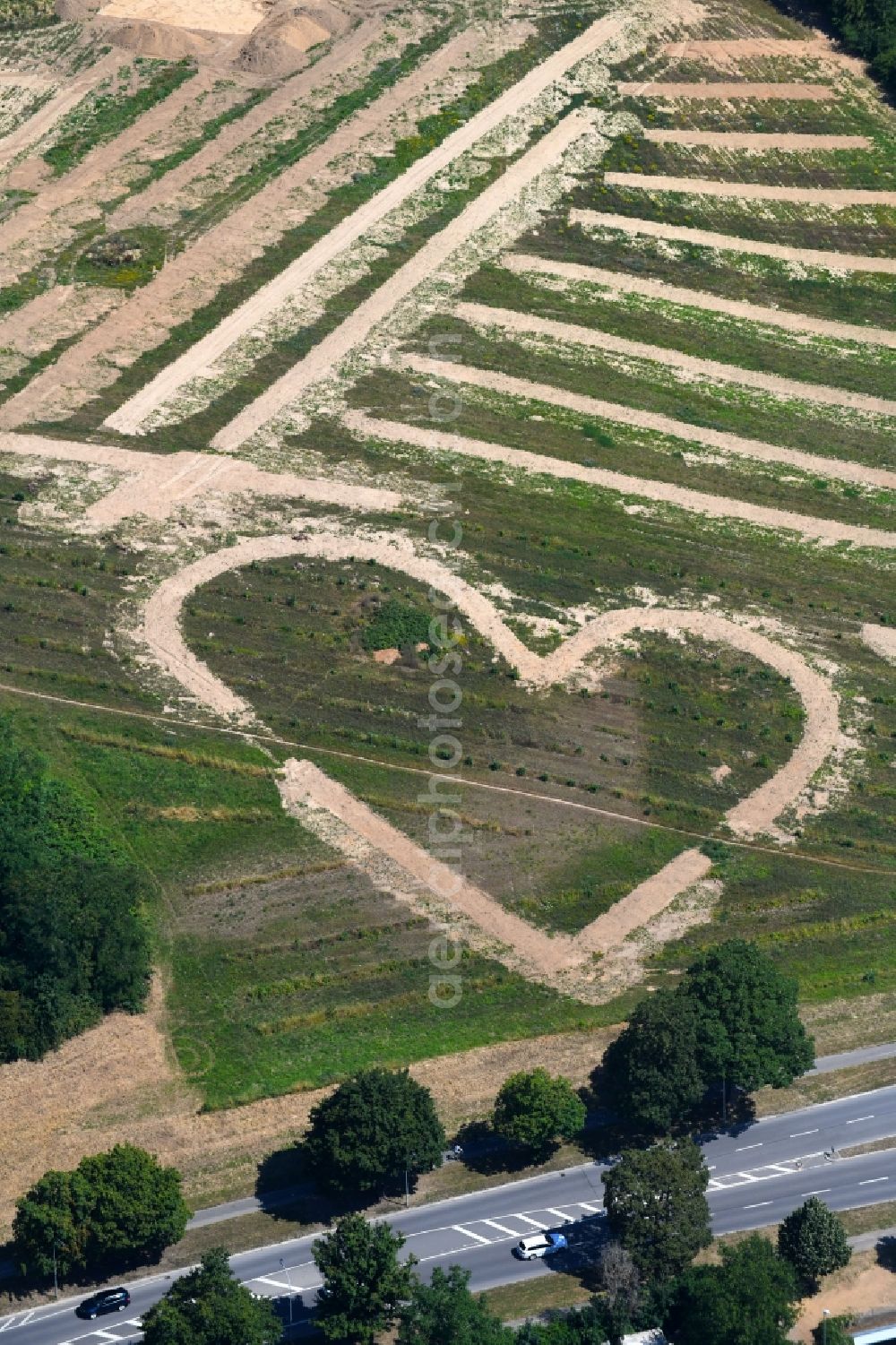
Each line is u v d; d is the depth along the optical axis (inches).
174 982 5595.5
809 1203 4864.7
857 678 6771.7
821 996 5689.0
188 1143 5167.3
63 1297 4795.8
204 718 6392.7
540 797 6230.3
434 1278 4618.6
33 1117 5211.6
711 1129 5324.8
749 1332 4495.6
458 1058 5418.3
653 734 6476.4
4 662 6525.6
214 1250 4643.2
